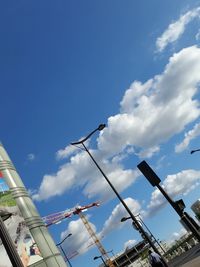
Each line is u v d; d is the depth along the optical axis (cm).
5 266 2548
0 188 3020
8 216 2884
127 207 2653
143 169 981
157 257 1870
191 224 906
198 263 2241
